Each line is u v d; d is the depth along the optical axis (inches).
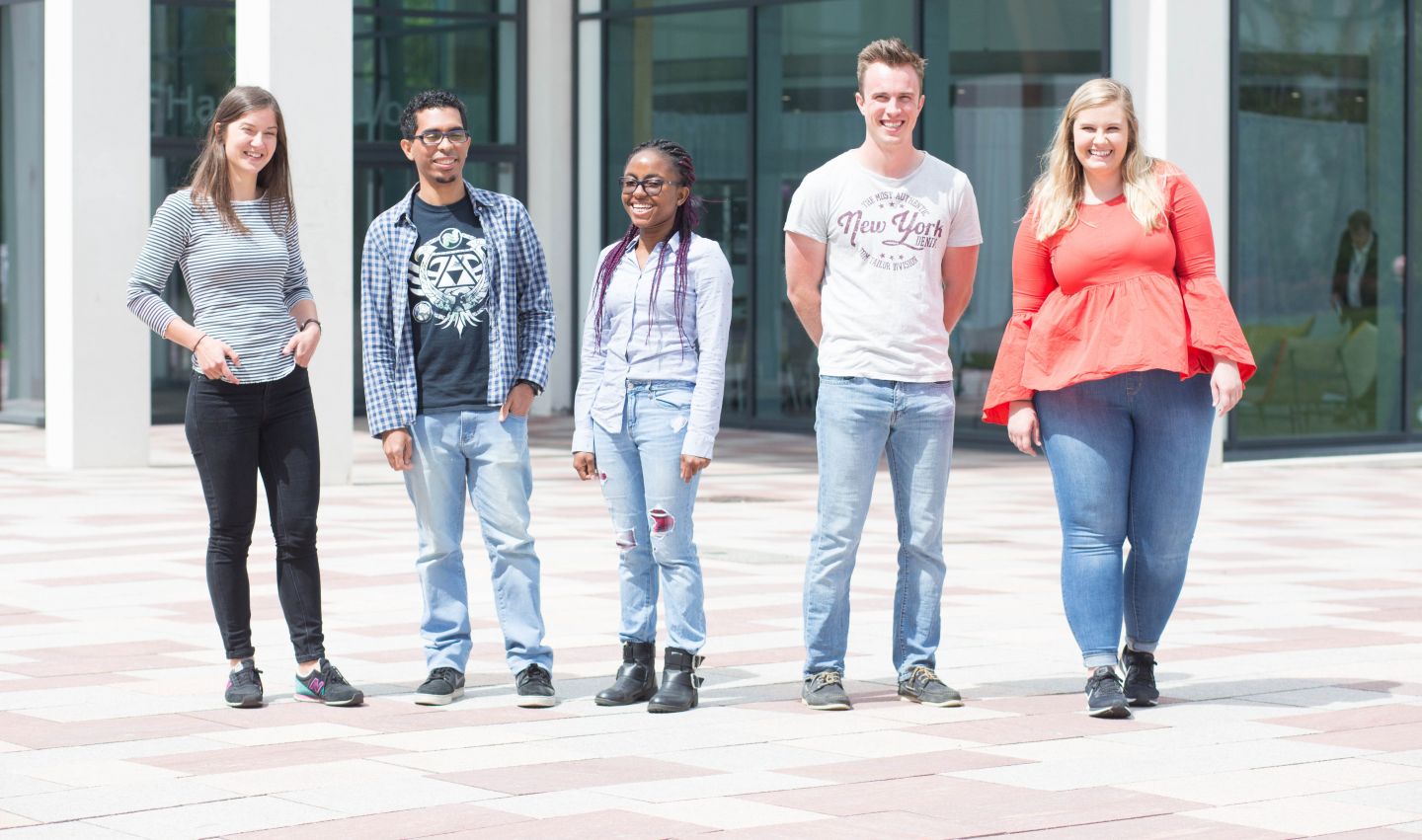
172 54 874.1
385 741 255.6
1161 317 273.0
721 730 264.2
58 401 678.5
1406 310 820.0
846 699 279.4
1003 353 283.0
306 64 608.4
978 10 796.0
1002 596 397.7
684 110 925.2
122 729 262.2
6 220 909.8
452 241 284.0
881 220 279.3
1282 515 576.1
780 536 506.6
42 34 887.7
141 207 672.4
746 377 901.2
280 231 285.6
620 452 284.7
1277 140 778.2
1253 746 253.4
